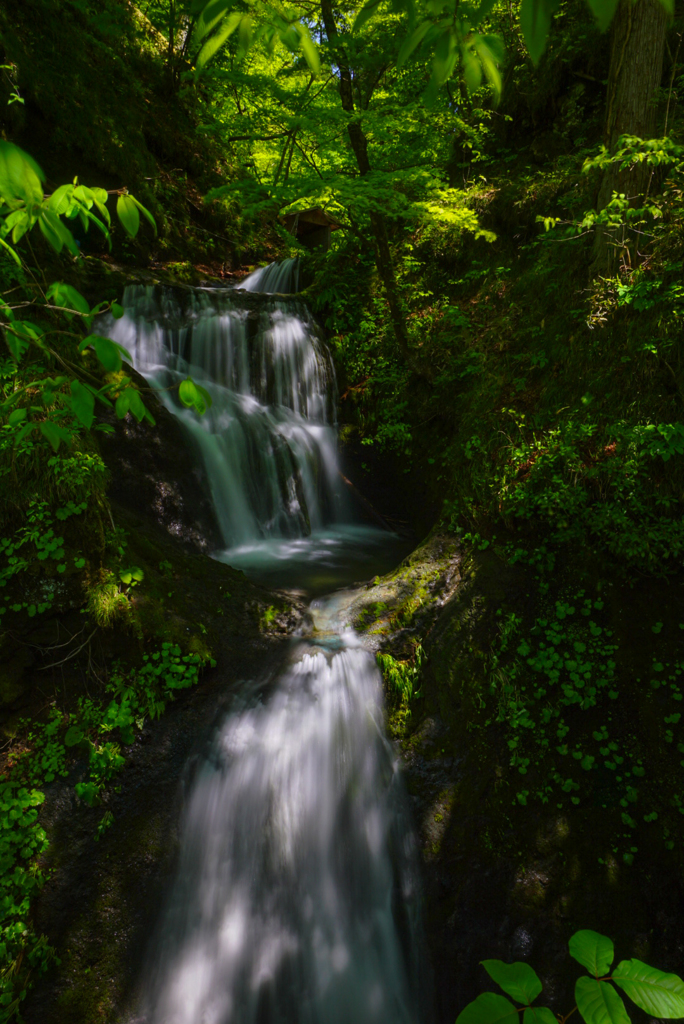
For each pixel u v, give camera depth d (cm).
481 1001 93
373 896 443
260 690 501
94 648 488
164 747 468
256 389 895
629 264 638
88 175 1061
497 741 473
